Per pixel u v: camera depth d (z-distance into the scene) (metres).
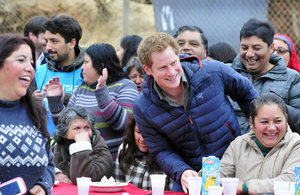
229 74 4.00
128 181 4.27
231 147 4.02
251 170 3.88
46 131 3.32
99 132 4.88
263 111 3.77
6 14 11.53
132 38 6.80
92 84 5.15
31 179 3.14
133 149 4.69
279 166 3.78
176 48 3.69
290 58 5.95
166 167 4.00
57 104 5.07
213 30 7.73
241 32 4.83
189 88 3.88
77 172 4.41
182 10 7.79
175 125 3.93
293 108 4.54
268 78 4.77
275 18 11.13
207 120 3.92
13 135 3.08
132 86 5.14
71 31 5.50
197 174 3.78
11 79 3.09
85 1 11.21
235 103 4.84
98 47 5.12
